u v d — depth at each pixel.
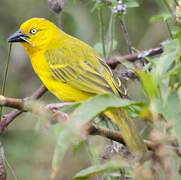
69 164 13.12
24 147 13.46
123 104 5.45
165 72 6.25
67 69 9.93
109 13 14.72
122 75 9.24
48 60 10.35
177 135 5.66
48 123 5.98
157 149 5.11
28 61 16.33
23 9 16.38
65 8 15.09
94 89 9.25
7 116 8.60
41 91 10.59
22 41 10.75
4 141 13.59
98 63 9.75
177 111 5.80
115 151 7.75
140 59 9.51
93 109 5.27
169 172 5.03
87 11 15.19
